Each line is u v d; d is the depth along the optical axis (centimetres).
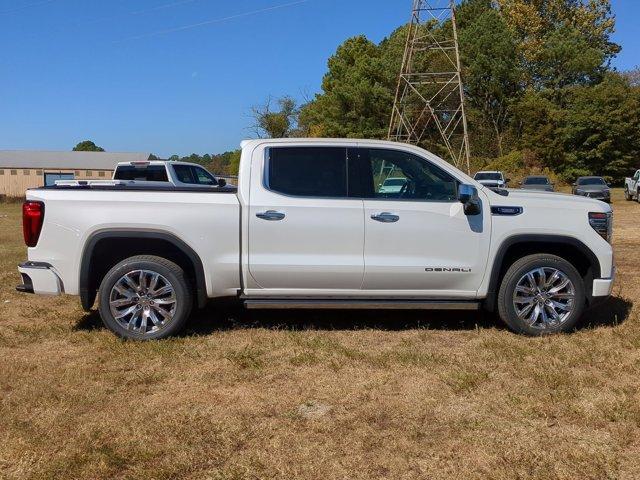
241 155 590
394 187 593
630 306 700
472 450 366
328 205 574
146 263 572
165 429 393
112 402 438
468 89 5178
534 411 414
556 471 341
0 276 933
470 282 589
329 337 591
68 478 336
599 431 388
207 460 356
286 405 431
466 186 568
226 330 614
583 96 4628
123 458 355
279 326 629
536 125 4694
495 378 477
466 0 5816
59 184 633
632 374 481
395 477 339
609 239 605
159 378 480
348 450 367
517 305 589
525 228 586
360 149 593
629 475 338
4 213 3050
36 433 385
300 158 588
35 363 515
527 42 5500
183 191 577
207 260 573
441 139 4747
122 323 577
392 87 4722
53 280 573
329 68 5916
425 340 581
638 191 3069
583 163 4647
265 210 572
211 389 462
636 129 4569
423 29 4328
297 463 353
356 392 453
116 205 570
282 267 572
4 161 5906
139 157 6153
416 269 579
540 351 538
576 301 589
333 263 575
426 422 404
